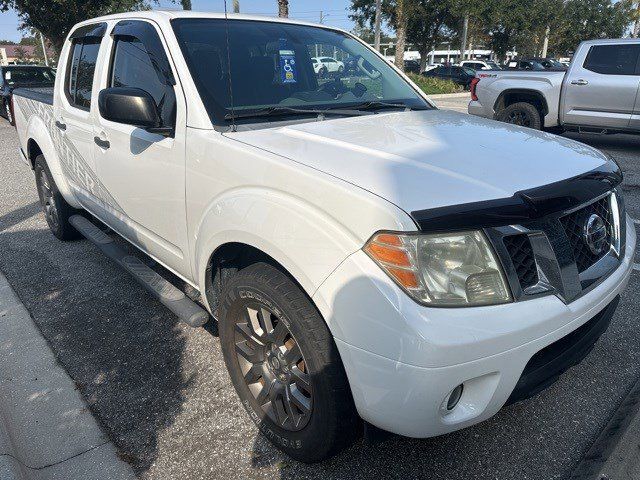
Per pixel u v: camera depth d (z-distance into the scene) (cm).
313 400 195
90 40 357
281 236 189
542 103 928
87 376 281
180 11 300
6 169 800
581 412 250
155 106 247
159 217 278
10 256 446
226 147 222
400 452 226
